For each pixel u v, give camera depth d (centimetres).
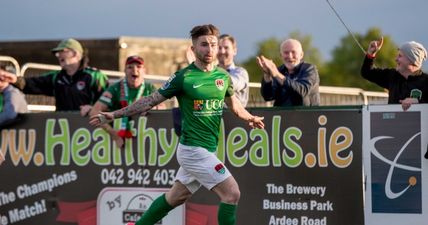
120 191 2800
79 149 2855
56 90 3003
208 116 2358
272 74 2670
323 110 2542
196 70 2358
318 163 2548
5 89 2945
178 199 2439
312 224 2559
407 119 2444
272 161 2603
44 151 2905
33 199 2925
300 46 2791
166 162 2733
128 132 2783
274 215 2603
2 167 2967
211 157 2350
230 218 2338
